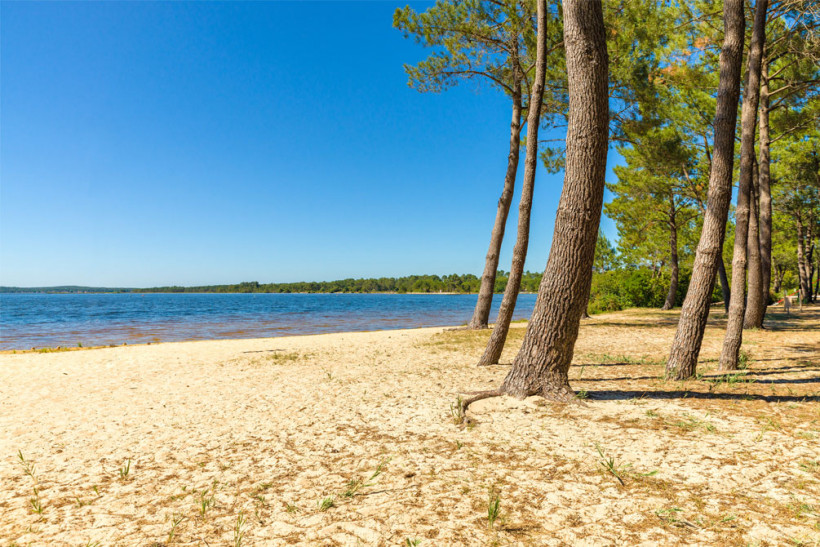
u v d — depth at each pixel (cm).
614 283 3089
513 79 1202
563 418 432
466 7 1114
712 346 1016
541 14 779
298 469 352
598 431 392
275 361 995
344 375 772
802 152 1878
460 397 509
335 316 3816
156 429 482
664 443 358
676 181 1938
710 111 1578
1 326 2847
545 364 491
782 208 2308
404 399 565
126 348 1385
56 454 407
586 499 275
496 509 253
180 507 293
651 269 3272
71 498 312
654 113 1373
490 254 1402
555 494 284
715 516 247
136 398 650
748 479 290
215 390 688
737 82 629
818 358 777
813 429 377
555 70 1187
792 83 1206
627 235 2536
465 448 375
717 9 1159
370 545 237
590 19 461
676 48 1311
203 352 1225
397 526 255
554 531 241
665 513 252
